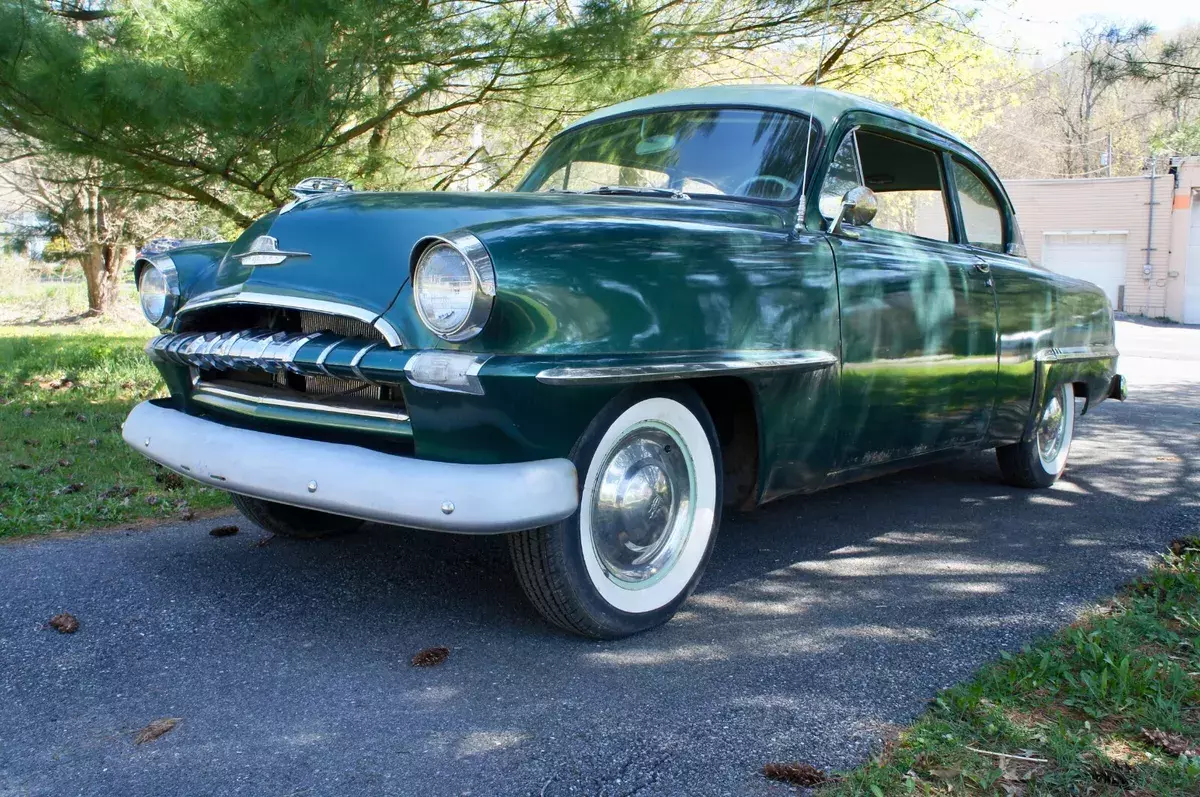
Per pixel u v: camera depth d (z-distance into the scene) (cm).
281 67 625
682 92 402
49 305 2241
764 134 358
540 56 745
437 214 280
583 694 257
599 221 273
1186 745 227
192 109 625
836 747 229
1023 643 296
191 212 1057
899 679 269
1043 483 514
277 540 393
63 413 691
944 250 407
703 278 286
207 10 661
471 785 211
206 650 282
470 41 729
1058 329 485
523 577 277
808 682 266
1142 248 2720
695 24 820
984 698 253
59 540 393
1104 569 374
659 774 216
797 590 346
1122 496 503
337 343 269
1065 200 2816
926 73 1515
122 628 298
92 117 622
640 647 290
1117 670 261
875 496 496
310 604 321
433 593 333
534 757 223
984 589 349
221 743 228
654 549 300
